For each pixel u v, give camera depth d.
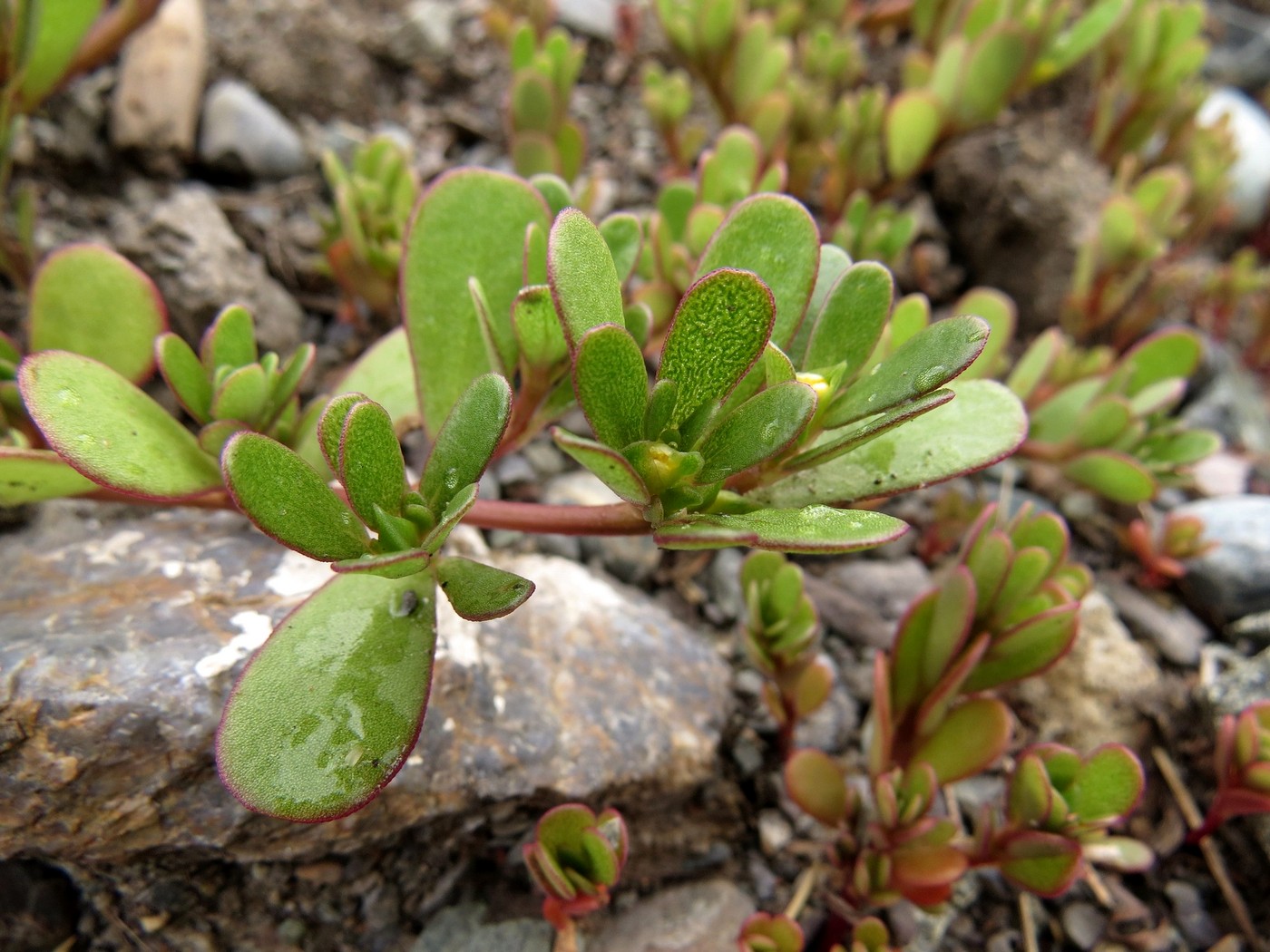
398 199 0.14
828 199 0.16
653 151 0.18
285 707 0.08
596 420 0.07
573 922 0.10
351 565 0.07
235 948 0.10
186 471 0.09
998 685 0.11
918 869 0.10
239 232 0.15
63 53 0.12
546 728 0.10
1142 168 0.18
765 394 0.07
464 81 0.18
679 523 0.07
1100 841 0.10
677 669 0.12
